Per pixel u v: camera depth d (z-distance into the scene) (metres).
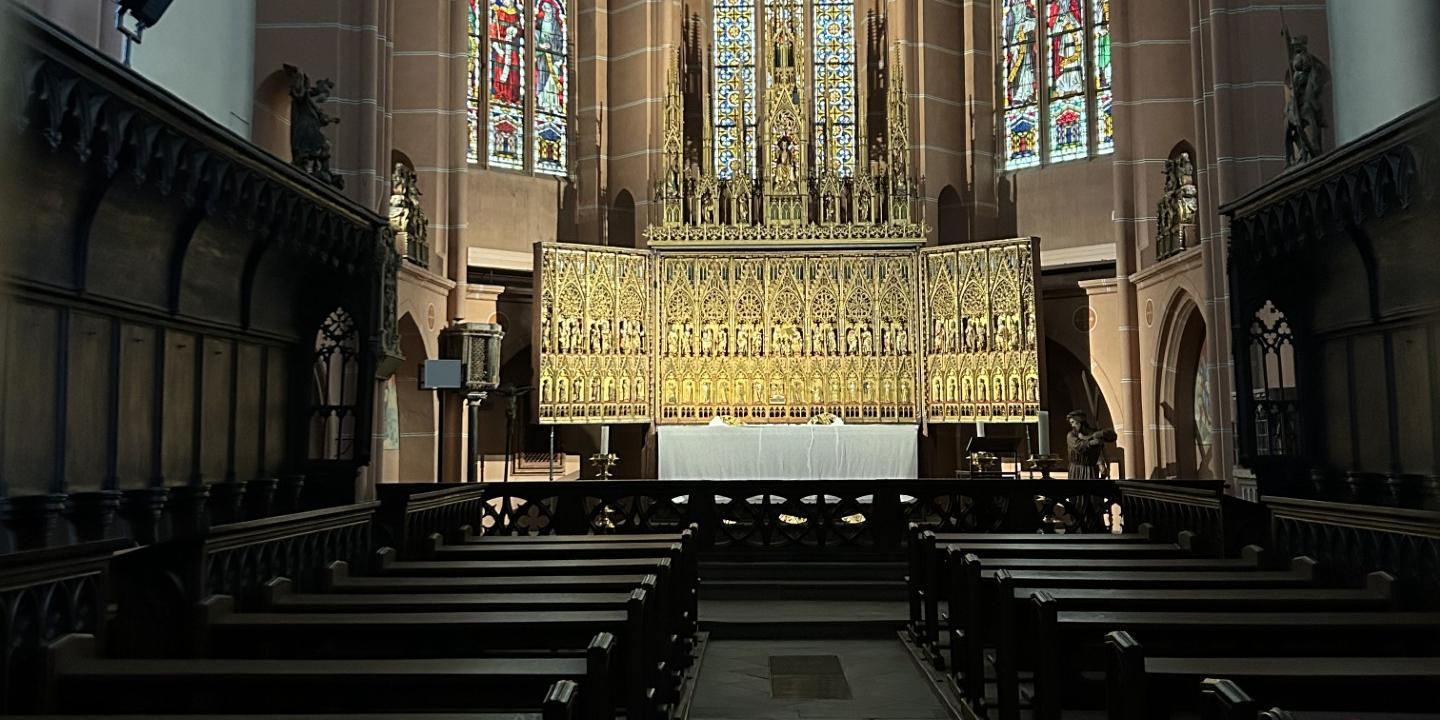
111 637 6.80
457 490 12.80
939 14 26.09
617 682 6.34
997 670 7.53
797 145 23.94
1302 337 12.80
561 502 15.18
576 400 22.12
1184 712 6.19
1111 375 23.22
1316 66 13.32
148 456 10.42
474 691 4.92
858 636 12.55
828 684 10.12
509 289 24.47
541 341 21.78
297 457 13.15
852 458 21.44
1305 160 13.02
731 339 23.27
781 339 23.30
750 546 15.33
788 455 21.38
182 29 14.34
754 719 8.77
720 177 26.17
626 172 25.94
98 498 9.12
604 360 22.52
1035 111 25.77
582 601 7.00
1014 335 21.80
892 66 24.42
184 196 9.55
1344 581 9.39
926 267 23.17
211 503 11.29
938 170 25.73
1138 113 22.03
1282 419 12.89
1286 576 8.36
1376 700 4.74
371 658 6.31
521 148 25.39
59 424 9.08
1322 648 6.09
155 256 10.29
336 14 17.30
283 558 8.68
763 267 23.42
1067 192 25.02
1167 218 20.34
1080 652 7.17
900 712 9.00
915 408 22.91
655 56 25.75
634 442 24.83
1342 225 10.91
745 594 14.38
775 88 23.86
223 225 11.15
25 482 8.68
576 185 26.17
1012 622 7.12
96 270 9.44
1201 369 20.23
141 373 10.30
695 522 15.22
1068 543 11.73
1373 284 11.13
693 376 23.17
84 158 7.90
